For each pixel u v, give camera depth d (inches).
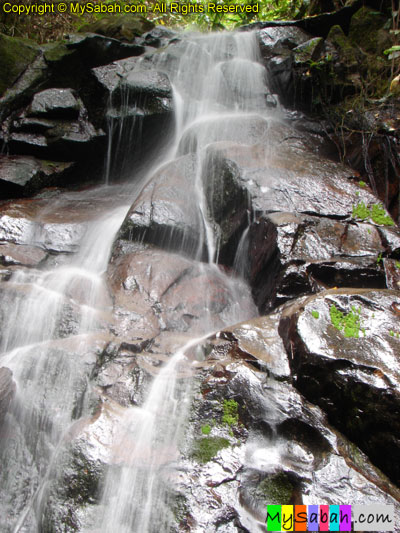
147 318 145.0
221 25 360.8
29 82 273.7
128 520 93.7
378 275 143.7
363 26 241.0
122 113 255.3
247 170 181.2
